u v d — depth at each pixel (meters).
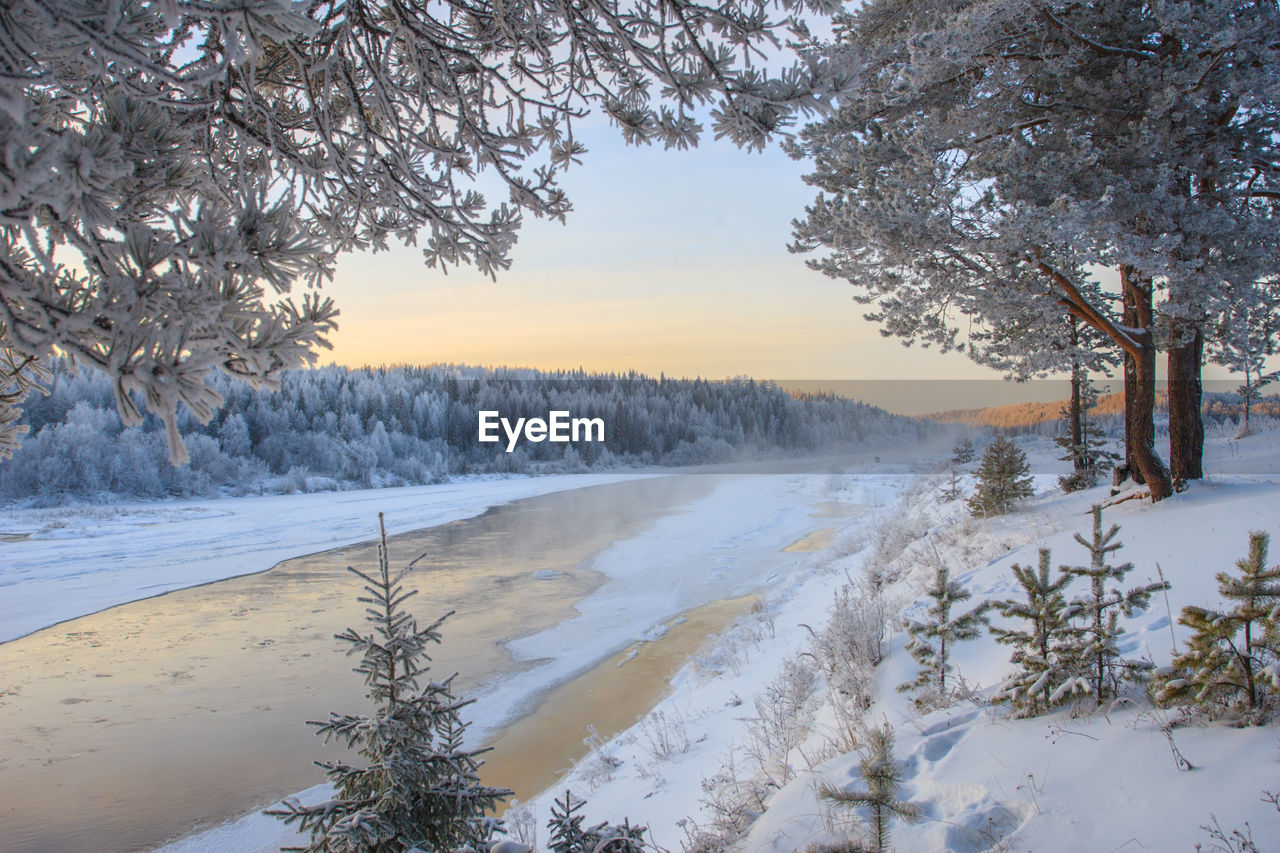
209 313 1.25
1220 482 11.95
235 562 27.12
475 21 3.03
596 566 25.02
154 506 50.88
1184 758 3.67
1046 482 22.03
